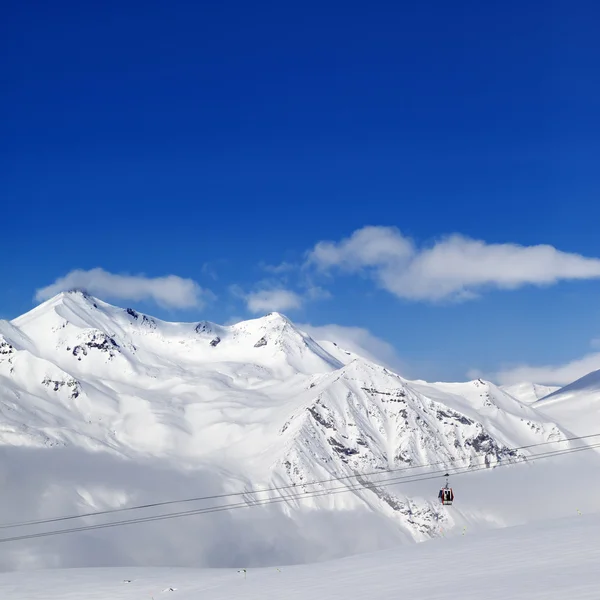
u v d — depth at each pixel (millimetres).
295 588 63031
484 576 54000
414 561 65688
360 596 54656
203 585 75562
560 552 57750
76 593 77062
